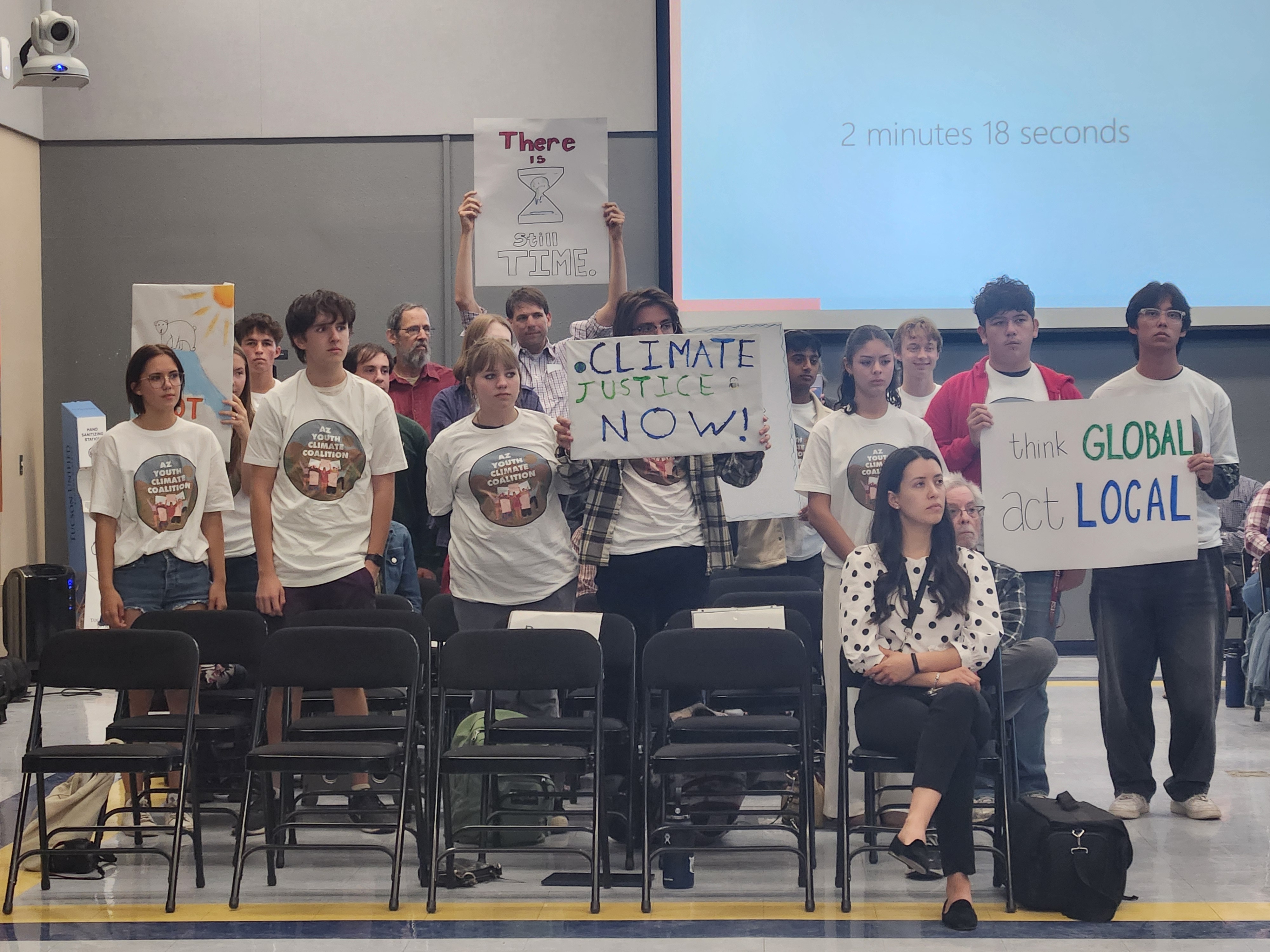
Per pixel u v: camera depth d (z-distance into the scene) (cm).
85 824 413
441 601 516
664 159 866
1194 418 465
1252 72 838
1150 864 404
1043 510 445
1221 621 469
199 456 484
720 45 841
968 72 841
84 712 714
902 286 845
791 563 560
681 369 428
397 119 888
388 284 890
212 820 478
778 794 438
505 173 556
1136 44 838
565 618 420
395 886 365
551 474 448
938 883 390
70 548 853
